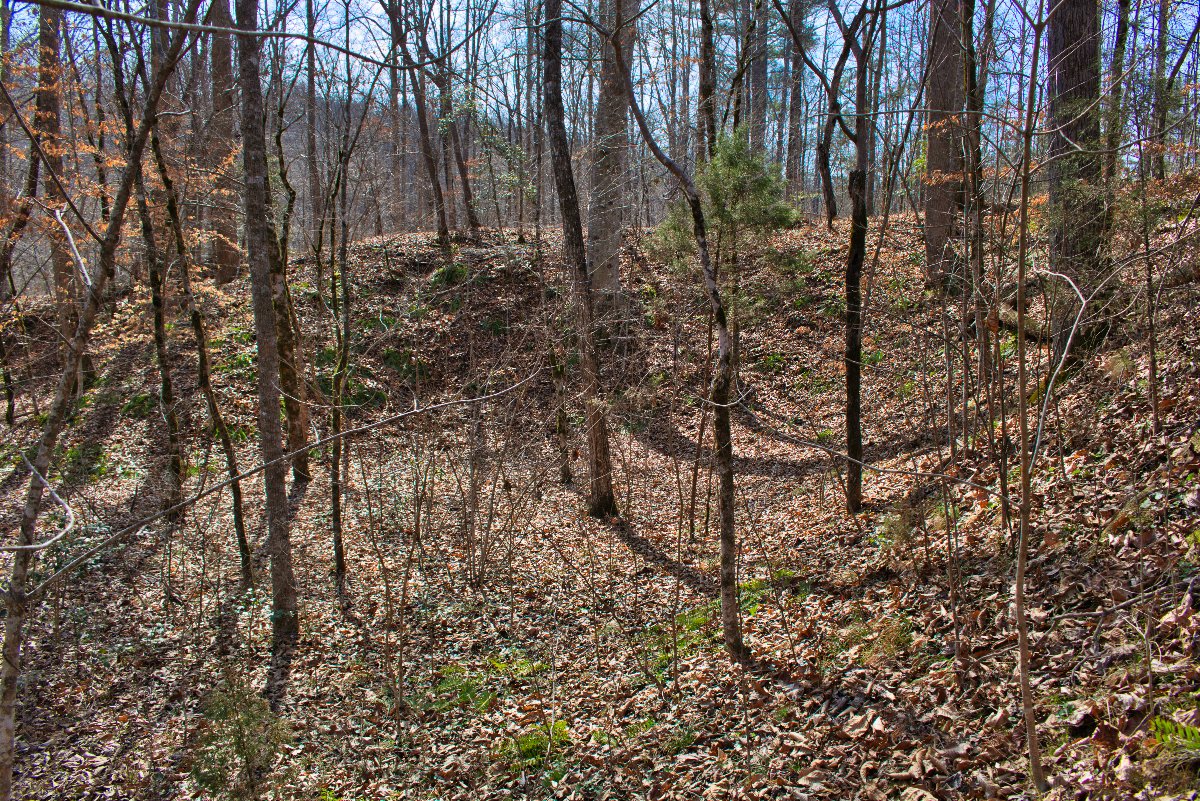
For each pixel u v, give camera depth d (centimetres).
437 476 1129
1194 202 591
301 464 1162
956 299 954
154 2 632
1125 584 465
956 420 922
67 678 674
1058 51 684
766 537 888
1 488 1048
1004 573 559
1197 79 600
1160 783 312
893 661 529
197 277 1239
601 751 545
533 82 2045
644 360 1440
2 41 764
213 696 489
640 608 787
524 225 2073
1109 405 675
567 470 1179
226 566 905
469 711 630
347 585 877
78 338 323
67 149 910
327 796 534
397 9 849
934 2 760
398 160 2108
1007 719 420
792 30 845
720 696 573
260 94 714
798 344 1430
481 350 1513
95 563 852
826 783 437
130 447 1172
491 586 868
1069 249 633
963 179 669
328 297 1595
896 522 665
